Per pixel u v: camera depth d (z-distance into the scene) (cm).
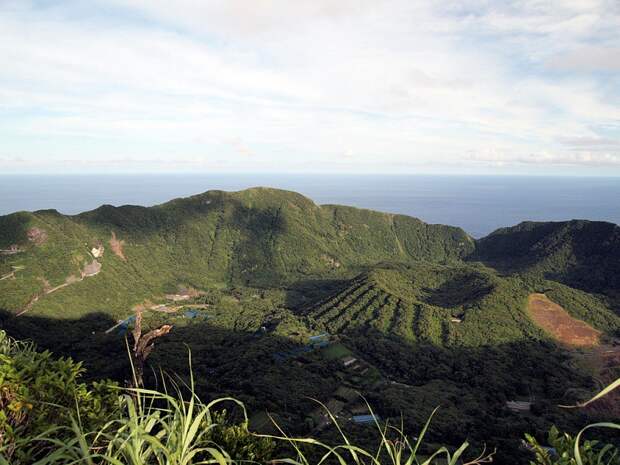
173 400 499
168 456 440
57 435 631
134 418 468
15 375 677
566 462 679
